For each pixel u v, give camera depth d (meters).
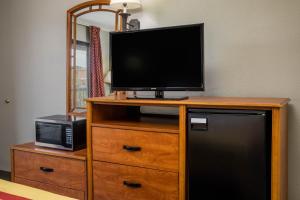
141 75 2.01
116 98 2.02
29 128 3.22
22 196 1.26
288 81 1.97
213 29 2.19
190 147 1.69
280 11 1.97
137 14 2.49
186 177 1.73
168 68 1.92
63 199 1.23
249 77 2.09
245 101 1.64
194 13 2.26
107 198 2.00
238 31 2.11
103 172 2.01
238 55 2.12
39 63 3.09
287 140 1.93
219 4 2.16
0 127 3.44
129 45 2.03
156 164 1.81
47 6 2.99
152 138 1.82
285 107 1.78
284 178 1.77
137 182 1.88
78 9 2.77
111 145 1.97
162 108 2.43
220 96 2.18
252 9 2.06
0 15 3.33
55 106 3.01
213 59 2.20
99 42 2.65
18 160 2.41
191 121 1.68
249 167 1.54
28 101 3.20
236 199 1.58
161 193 1.81
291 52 1.95
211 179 1.64
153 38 1.96
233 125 1.57
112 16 2.58
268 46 2.02
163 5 2.38
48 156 2.26
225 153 1.60
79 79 2.78
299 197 1.95
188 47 1.86
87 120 2.06
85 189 2.10
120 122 2.08
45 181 2.28
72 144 2.26
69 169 2.16
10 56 3.30
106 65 2.61
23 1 3.15
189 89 1.87
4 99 3.38
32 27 3.11
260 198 1.52
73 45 2.81
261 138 1.51
